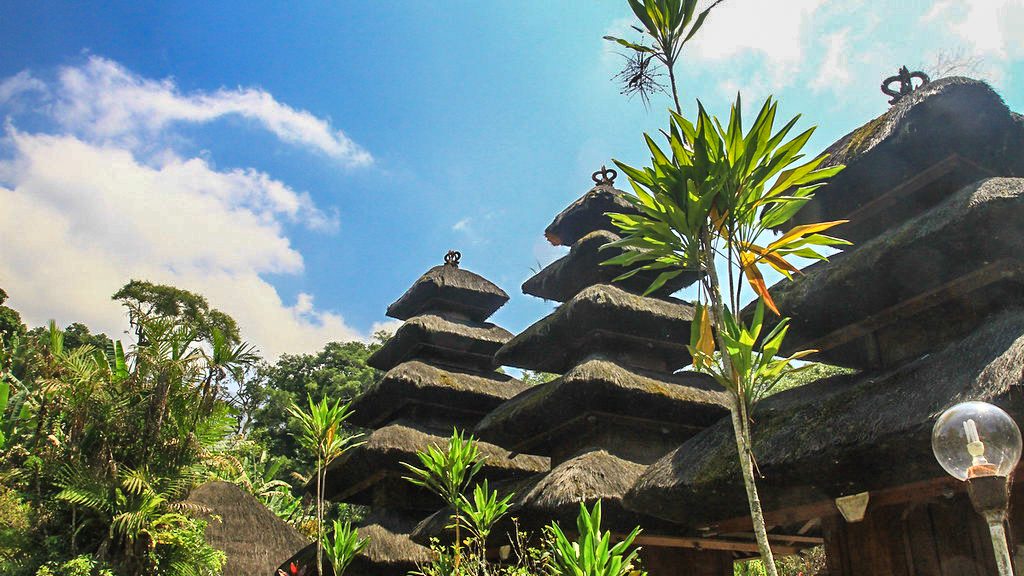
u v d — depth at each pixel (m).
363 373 46.72
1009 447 3.32
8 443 16.75
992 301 7.28
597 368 10.55
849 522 7.23
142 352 15.73
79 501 13.96
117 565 13.95
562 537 5.63
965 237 6.74
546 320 12.67
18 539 13.89
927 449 5.65
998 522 3.24
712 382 11.69
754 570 15.96
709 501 7.45
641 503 8.03
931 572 6.78
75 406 14.82
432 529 12.03
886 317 7.97
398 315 19.33
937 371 6.12
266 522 19.91
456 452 9.59
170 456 15.09
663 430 11.26
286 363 48.47
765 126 5.27
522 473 14.03
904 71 8.66
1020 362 5.18
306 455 42.91
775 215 5.39
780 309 8.24
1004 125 7.73
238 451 34.56
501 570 9.97
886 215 8.60
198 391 15.55
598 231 12.93
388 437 14.76
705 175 5.30
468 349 17.33
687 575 10.37
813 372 20.02
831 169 5.39
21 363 22.77
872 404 6.33
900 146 7.92
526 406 11.52
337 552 9.38
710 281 5.21
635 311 11.55
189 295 33.78
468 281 18.23
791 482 6.67
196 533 15.65
